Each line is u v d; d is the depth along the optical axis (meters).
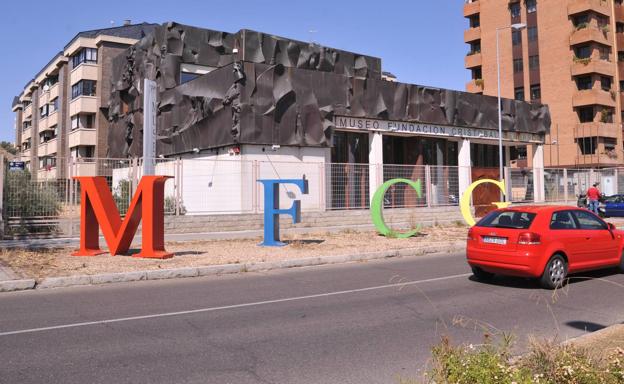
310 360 5.12
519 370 3.49
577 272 9.70
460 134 29.41
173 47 26.58
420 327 6.45
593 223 10.07
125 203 17.58
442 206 24.09
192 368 4.87
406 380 4.34
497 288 9.20
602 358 4.20
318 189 21.91
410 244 15.69
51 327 6.44
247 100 20.69
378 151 25.59
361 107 24.34
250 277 10.70
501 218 9.69
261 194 20.70
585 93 49.94
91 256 12.39
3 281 9.00
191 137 23.73
